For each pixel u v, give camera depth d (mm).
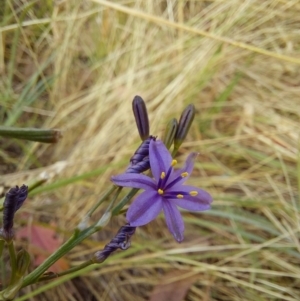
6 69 309
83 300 236
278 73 314
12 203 113
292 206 256
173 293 232
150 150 135
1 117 289
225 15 312
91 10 306
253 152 281
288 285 240
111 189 134
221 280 241
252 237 246
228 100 308
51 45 309
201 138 294
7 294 124
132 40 314
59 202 254
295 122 293
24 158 275
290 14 321
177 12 332
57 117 290
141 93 293
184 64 305
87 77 317
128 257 248
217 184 271
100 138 276
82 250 245
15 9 296
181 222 135
